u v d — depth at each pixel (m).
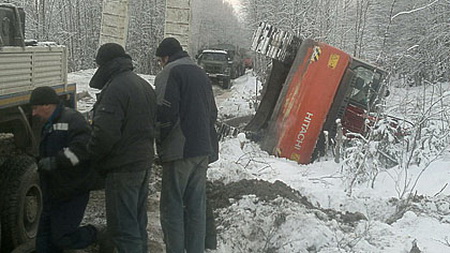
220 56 27.44
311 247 5.20
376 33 28.31
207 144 4.40
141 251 4.05
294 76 10.50
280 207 5.85
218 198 6.39
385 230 5.62
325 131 10.12
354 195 7.17
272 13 29.80
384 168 8.76
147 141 4.01
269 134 10.48
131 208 3.97
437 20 28.06
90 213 6.05
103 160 3.92
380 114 10.09
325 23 25.73
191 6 11.43
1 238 4.62
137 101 3.91
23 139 5.04
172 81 4.26
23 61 4.82
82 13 40.22
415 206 6.76
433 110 11.22
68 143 4.02
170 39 4.48
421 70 25.78
